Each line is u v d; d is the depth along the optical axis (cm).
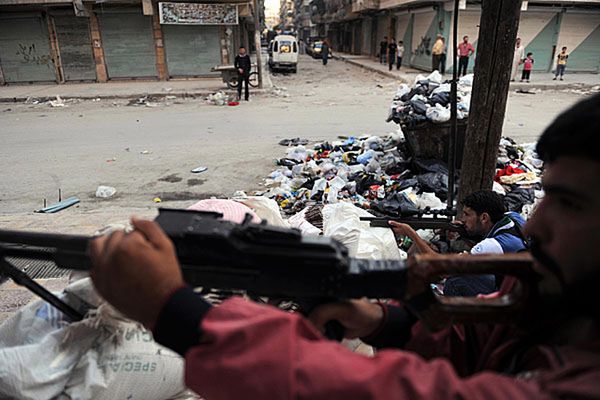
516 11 316
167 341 63
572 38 2200
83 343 168
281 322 63
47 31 1928
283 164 721
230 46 2070
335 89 1738
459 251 362
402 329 100
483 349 93
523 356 77
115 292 64
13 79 1981
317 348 61
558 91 1673
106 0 1836
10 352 158
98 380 161
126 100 1532
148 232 66
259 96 1566
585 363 59
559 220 60
